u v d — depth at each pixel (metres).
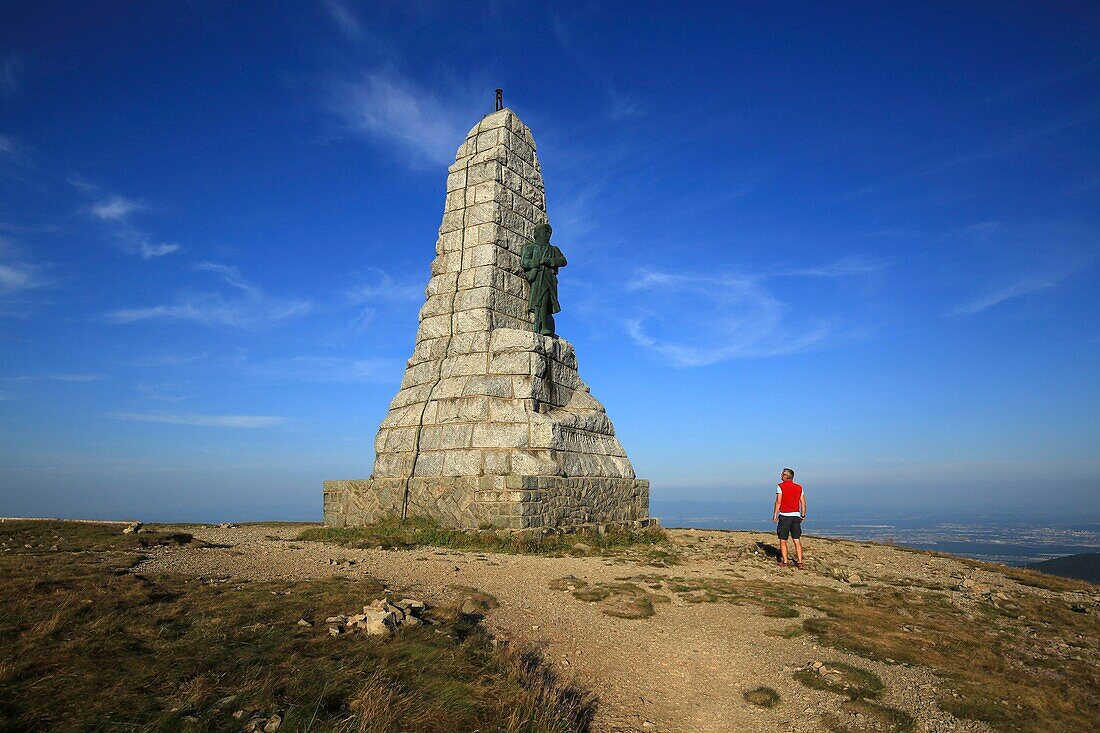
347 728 5.51
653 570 14.60
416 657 7.15
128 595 8.64
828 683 7.71
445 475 20.09
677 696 7.57
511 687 6.79
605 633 9.55
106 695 5.68
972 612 11.35
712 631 9.78
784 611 10.80
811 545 21.09
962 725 6.75
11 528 15.98
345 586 10.33
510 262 23.64
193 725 5.27
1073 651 9.38
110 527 17.45
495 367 21.55
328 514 22.17
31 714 5.24
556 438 20.48
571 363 24.31
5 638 6.76
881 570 16.19
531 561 15.14
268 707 5.73
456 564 14.13
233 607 8.51
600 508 21.56
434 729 5.75
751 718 6.98
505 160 24.27
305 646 7.24
